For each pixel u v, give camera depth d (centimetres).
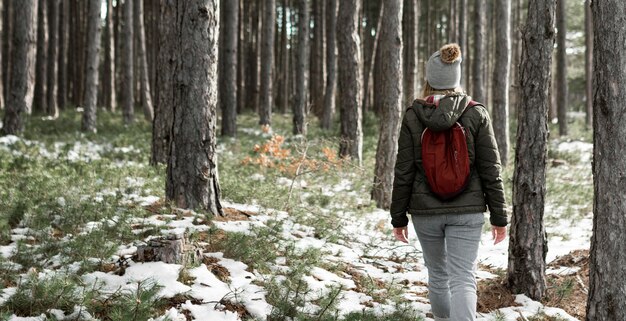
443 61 367
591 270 380
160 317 383
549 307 483
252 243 523
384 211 924
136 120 2309
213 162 643
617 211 362
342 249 613
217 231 564
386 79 953
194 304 412
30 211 579
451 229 354
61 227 558
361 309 442
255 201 775
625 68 357
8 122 1473
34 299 380
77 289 402
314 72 2798
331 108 2089
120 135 1633
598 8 362
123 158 1306
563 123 2402
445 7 3603
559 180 1416
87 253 473
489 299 493
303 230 661
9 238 528
